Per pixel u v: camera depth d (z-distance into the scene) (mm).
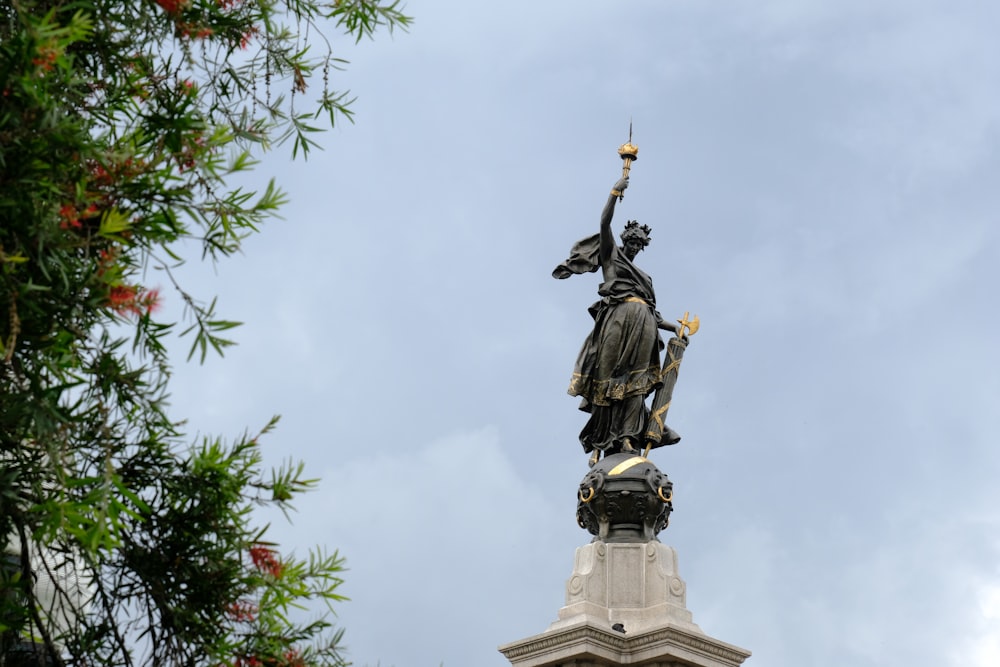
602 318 44188
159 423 21219
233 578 21609
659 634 39719
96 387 20906
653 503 41812
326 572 21984
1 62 19969
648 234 45281
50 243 20016
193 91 22172
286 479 21828
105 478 19781
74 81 20156
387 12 24391
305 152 23875
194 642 21500
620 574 41125
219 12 23219
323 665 21828
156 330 20891
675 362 44312
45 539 20750
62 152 20328
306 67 23953
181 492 21578
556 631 39938
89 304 20188
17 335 20016
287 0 24031
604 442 43625
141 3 22312
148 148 21969
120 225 20062
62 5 21281
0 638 20938
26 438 20422
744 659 40469
